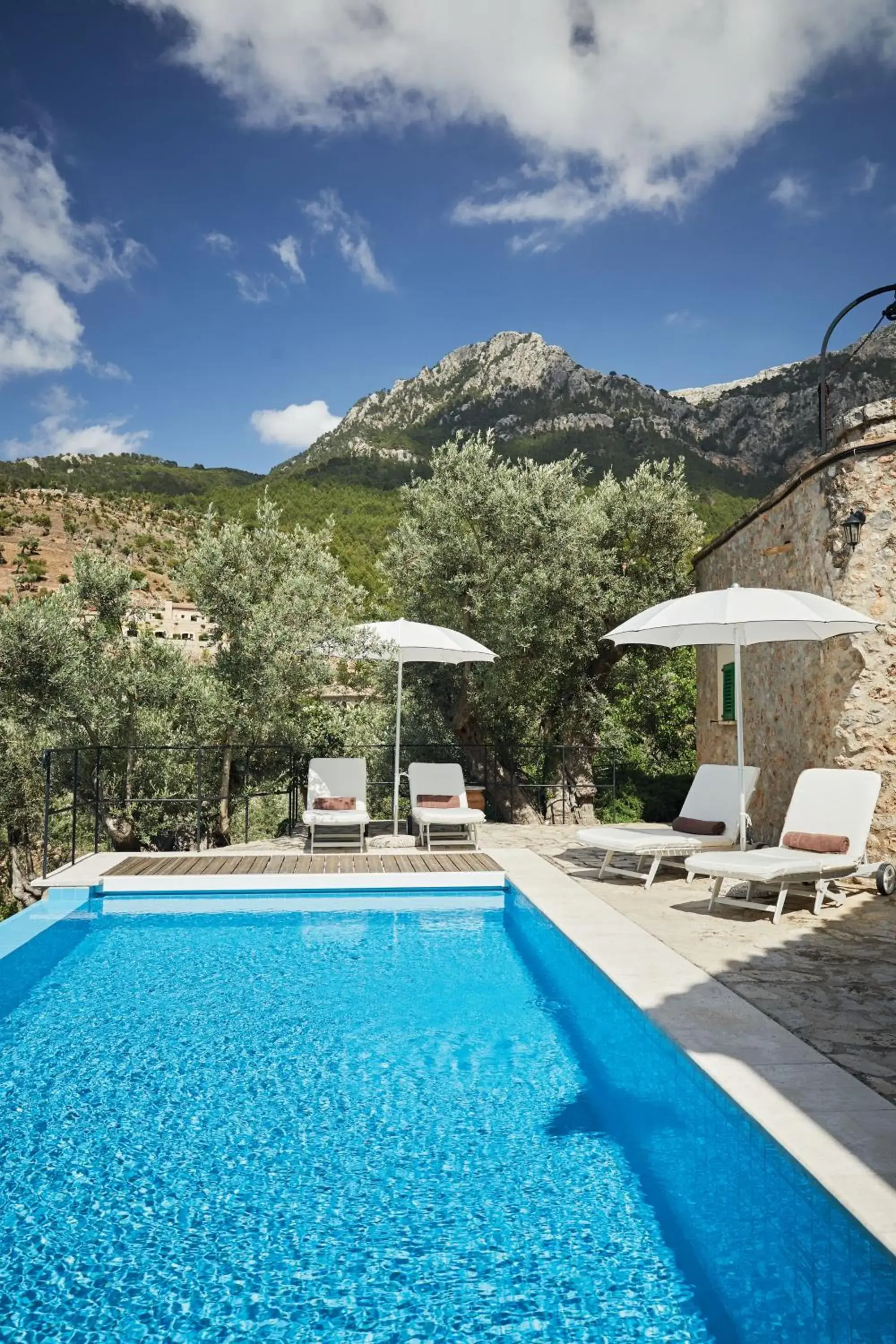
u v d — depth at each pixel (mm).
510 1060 4160
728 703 10586
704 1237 2666
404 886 7750
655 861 7074
